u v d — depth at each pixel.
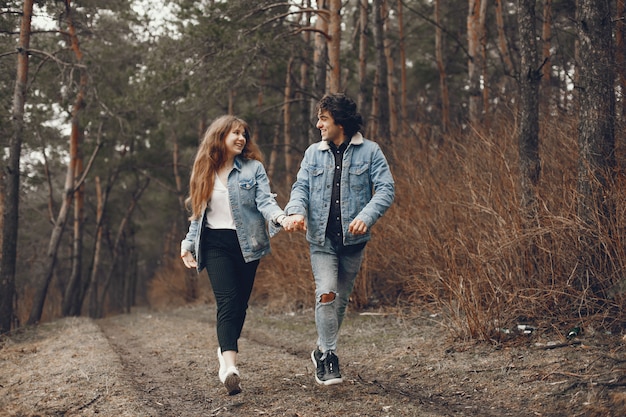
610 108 5.28
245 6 11.41
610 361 4.14
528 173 5.88
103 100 14.66
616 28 5.98
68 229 24.41
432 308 6.63
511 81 10.44
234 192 4.22
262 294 11.45
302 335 7.08
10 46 12.37
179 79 11.66
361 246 4.23
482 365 4.60
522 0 5.96
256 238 4.24
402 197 7.95
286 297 9.64
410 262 7.58
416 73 20.39
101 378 4.87
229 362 4.05
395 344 5.69
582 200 5.32
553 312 5.27
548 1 10.16
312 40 15.76
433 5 18.56
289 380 4.55
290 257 9.50
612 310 5.07
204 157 4.25
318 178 4.23
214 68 11.27
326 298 4.16
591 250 5.26
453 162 7.84
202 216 4.21
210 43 11.28
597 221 5.13
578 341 4.75
